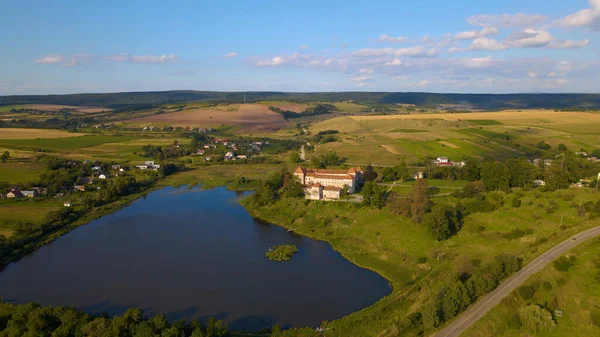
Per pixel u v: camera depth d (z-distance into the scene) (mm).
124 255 149000
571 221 138000
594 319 89250
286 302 113938
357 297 116438
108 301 115000
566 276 104500
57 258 146250
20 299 115812
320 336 92938
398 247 145875
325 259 145500
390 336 89250
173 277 130375
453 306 93125
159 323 86375
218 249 155250
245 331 97812
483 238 139750
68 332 84938
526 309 90688
